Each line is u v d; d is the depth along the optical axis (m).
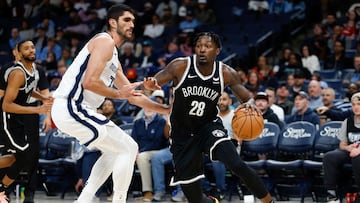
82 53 5.20
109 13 5.34
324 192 8.87
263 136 9.02
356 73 11.32
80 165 9.20
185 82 5.46
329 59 12.74
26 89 7.22
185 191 5.64
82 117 5.16
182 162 5.54
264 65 12.62
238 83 5.60
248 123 5.48
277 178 8.95
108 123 5.23
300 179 8.78
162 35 14.93
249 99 5.62
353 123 7.98
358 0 15.02
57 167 9.56
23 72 7.13
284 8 15.16
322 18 14.91
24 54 7.15
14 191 9.68
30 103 7.83
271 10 15.23
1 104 7.32
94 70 4.99
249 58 13.70
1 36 16.91
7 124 7.30
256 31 14.55
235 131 5.55
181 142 5.56
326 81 11.48
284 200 9.01
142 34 15.44
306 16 14.98
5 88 7.25
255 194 5.22
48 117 7.54
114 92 5.05
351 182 8.44
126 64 13.77
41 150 10.07
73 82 5.17
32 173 7.88
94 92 5.02
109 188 9.16
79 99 5.18
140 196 9.43
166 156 8.92
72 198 9.45
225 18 15.44
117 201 5.27
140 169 9.01
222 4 15.73
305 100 9.18
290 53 12.80
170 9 15.34
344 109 8.80
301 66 12.38
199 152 5.52
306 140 8.75
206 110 5.50
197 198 5.65
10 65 7.22
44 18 16.58
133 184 9.59
